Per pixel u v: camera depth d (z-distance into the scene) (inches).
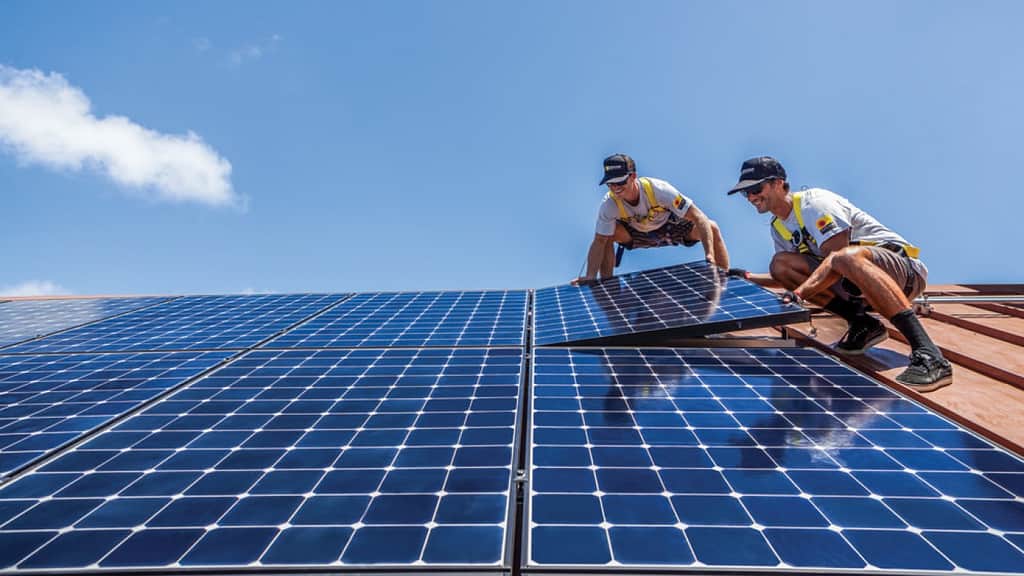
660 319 188.4
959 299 218.2
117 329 237.1
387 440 110.3
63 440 114.2
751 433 110.3
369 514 83.6
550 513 82.7
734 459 99.1
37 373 168.6
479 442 108.2
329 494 89.7
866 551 73.4
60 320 266.1
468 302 281.6
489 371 157.9
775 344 186.7
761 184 181.6
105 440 113.7
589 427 114.3
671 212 304.8
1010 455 99.0
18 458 106.0
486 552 74.1
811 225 172.1
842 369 154.2
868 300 145.9
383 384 147.4
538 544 75.3
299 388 145.7
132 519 84.0
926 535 76.6
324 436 113.1
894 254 157.6
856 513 82.0
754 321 167.2
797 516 81.4
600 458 100.1
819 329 201.9
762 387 138.6
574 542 75.7
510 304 271.0
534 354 176.2
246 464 101.0
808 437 108.3
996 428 110.2
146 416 127.4
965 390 135.3
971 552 73.1
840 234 165.6
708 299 200.5
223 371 164.1
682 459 99.3
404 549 75.1
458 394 137.7
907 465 96.1
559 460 99.5
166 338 215.8
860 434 109.0
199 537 79.0
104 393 145.9
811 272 187.5
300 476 96.1
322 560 73.4
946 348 170.9
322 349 190.4
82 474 98.8
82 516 85.0
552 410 124.3
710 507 83.9
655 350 179.0
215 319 255.3
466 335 207.5
